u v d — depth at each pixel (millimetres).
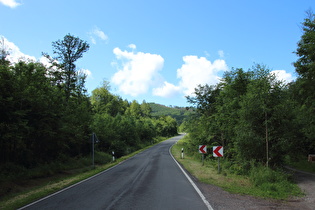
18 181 12789
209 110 22266
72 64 26172
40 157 17938
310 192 8750
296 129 12594
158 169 16109
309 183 10859
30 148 16766
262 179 9773
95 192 8883
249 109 12242
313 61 17422
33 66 16375
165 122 118562
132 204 6777
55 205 7055
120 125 42500
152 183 10500
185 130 30328
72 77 25797
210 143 21641
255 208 6168
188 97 22875
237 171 13016
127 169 16859
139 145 51375
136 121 61562
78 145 24938
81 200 7578
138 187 9594
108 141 33125
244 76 16594
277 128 12070
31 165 16219
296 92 19344
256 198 7426
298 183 10867
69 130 19438
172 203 6781
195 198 7375
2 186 11109
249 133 11992
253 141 11992
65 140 20625
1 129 12367
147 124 69062
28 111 14516
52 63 23312
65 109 20109
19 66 15805
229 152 16438
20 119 13367
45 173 15742
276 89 12367
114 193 8523
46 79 17906
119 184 10547
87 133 26875
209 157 21609
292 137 12242
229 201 6949
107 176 13656
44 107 15930
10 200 8414
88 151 27500
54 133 16938
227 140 18172
